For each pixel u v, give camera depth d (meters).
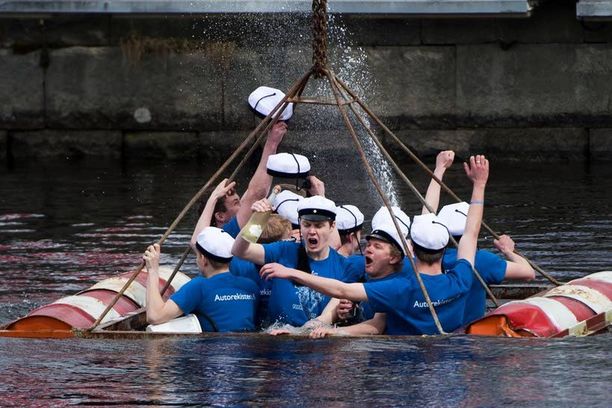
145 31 53.12
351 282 22.98
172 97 53.19
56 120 53.91
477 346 21.44
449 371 19.98
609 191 42.84
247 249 22.53
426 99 51.88
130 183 46.31
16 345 21.92
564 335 22.28
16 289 28.78
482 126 52.00
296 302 22.92
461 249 22.83
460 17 50.00
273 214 24.69
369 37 51.56
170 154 53.44
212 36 52.69
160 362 20.70
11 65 53.66
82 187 45.44
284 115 25.31
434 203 26.20
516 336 22.17
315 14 23.83
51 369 20.36
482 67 51.78
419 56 51.66
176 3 49.38
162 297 24.03
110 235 35.88
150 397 18.80
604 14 48.38
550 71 51.69
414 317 22.06
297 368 20.27
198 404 18.45
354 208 25.06
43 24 53.41
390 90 51.75
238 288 22.94
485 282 23.77
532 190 43.50
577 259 31.34
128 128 53.66
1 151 54.25
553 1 51.38
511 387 19.11
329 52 51.56
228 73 52.59
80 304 23.56
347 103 24.19
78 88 53.62
